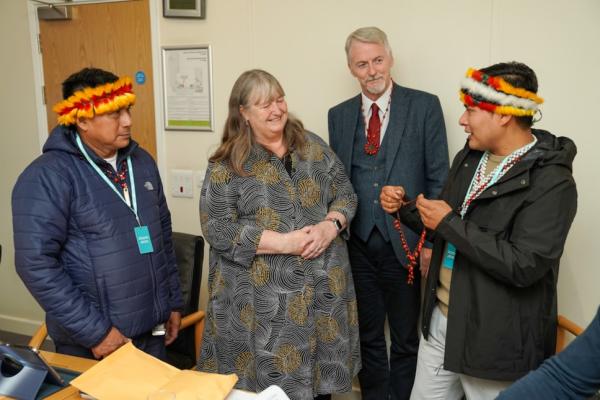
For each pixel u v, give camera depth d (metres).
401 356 2.22
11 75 3.03
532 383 0.83
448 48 2.14
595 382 0.79
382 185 2.02
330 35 2.32
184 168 2.73
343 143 2.10
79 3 2.78
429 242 1.92
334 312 1.78
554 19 1.97
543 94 2.04
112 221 1.60
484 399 1.50
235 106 1.73
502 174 1.38
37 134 3.04
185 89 2.64
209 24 2.54
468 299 1.42
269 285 1.69
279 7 2.39
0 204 3.23
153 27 2.64
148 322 1.68
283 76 2.44
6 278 3.31
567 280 2.10
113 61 2.78
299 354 1.71
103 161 1.63
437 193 1.99
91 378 1.14
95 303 1.59
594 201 2.03
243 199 1.72
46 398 1.14
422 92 2.04
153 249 1.70
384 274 2.13
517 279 1.28
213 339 1.82
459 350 1.42
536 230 1.28
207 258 2.79
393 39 2.22
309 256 1.70
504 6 2.03
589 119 1.99
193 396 1.07
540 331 1.38
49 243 1.49
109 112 1.53
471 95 1.37
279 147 1.77
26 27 2.93
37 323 3.29
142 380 1.14
